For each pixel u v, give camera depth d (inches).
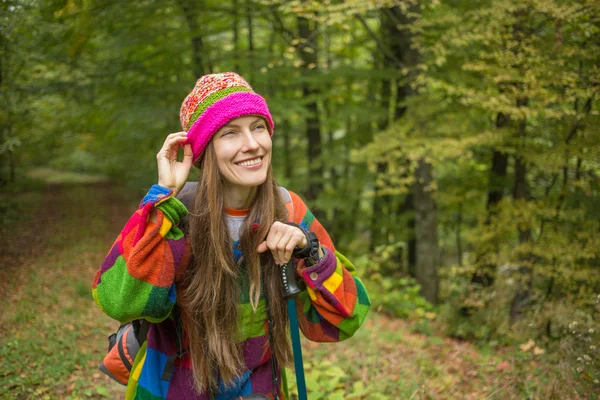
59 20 257.4
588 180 225.5
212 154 58.8
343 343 180.4
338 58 420.2
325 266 60.1
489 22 221.9
